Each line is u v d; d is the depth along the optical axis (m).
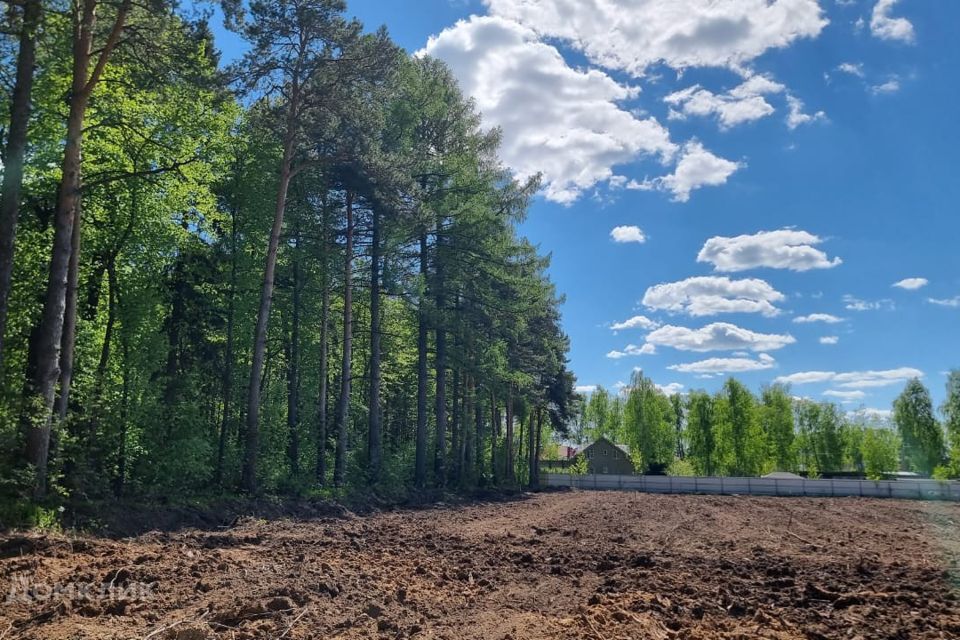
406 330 37.47
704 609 8.47
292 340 27.55
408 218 25.62
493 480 44.41
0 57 14.52
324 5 19.19
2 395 12.42
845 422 72.62
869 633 7.42
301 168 21.56
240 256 23.55
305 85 20.88
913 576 10.95
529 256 33.59
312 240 26.67
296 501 20.27
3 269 12.59
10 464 12.55
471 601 8.79
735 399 69.38
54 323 13.28
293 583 8.85
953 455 54.06
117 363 18.48
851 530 20.06
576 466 71.50
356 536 15.38
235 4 18.56
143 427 18.05
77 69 13.80
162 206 19.44
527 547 14.62
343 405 26.05
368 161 22.55
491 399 41.88
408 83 28.92
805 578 10.80
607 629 7.25
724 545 15.59
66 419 13.98
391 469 29.17
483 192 29.97
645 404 72.94
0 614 7.20
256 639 6.63
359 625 7.29
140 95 17.44
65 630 6.64
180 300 22.77
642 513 25.20
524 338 40.34
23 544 10.04
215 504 17.41
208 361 24.44
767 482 48.91
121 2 13.72
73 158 13.72
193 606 7.62
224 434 21.44
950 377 54.75
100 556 10.14
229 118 21.08
